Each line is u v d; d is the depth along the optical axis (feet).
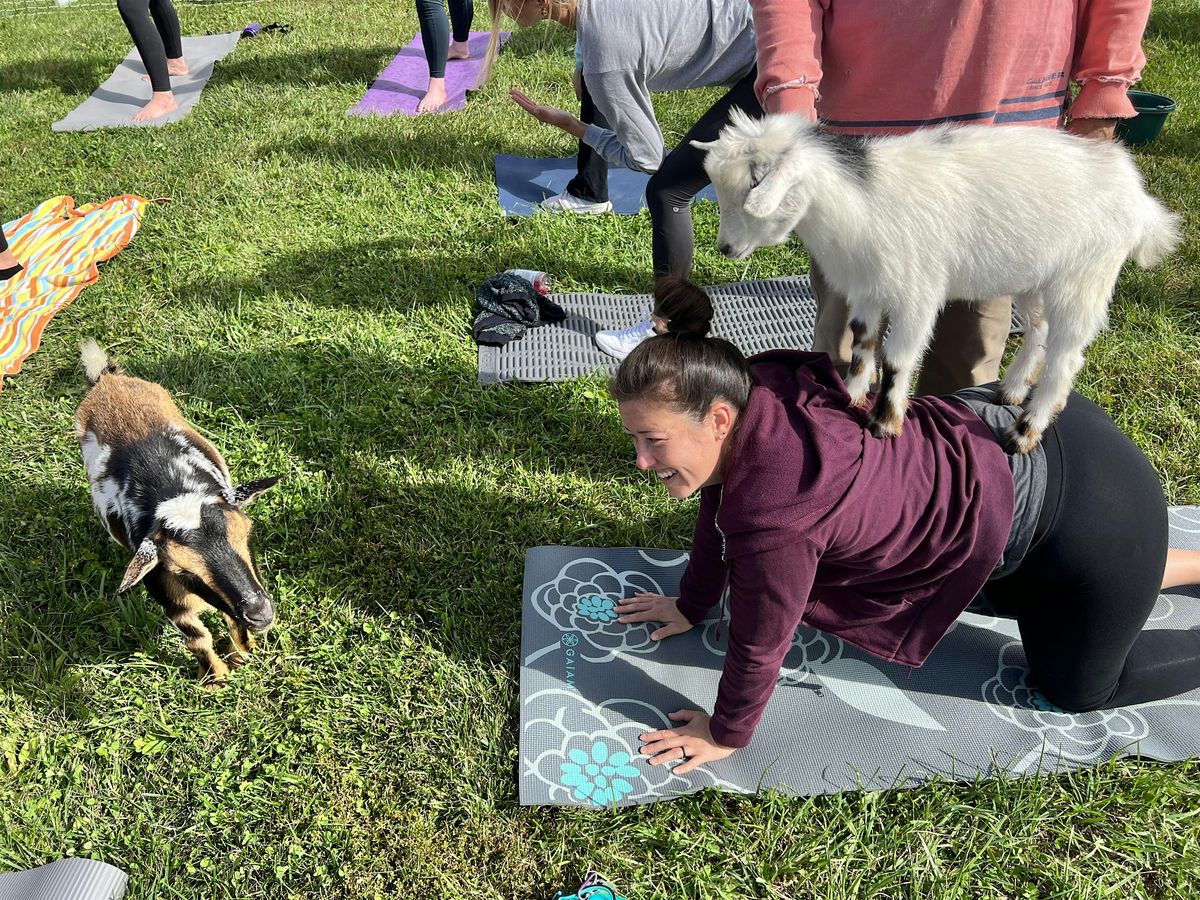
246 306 15.40
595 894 7.54
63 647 9.88
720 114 11.76
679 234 12.91
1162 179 18.79
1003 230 6.36
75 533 11.19
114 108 24.81
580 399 13.25
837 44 8.17
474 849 8.02
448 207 18.66
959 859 7.81
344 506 11.49
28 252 16.57
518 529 11.18
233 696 9.29
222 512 8.77
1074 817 8.00
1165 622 9.50
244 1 35.04
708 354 6.38
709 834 7.98
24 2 37.01
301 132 22.13
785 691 9.11
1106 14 7.59
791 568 6.57
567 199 18.40
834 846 7.88
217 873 7.92
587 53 12.68
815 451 6.48
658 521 11.34
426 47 22.97
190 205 18.81
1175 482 11.57
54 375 14.03
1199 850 7.70
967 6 7.38
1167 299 14.89
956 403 7.68
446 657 9.62
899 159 6.47
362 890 7.79
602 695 9.09
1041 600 7.91
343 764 8.71
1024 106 7.95
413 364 14.02
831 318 9.98
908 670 9.28
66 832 8.24
